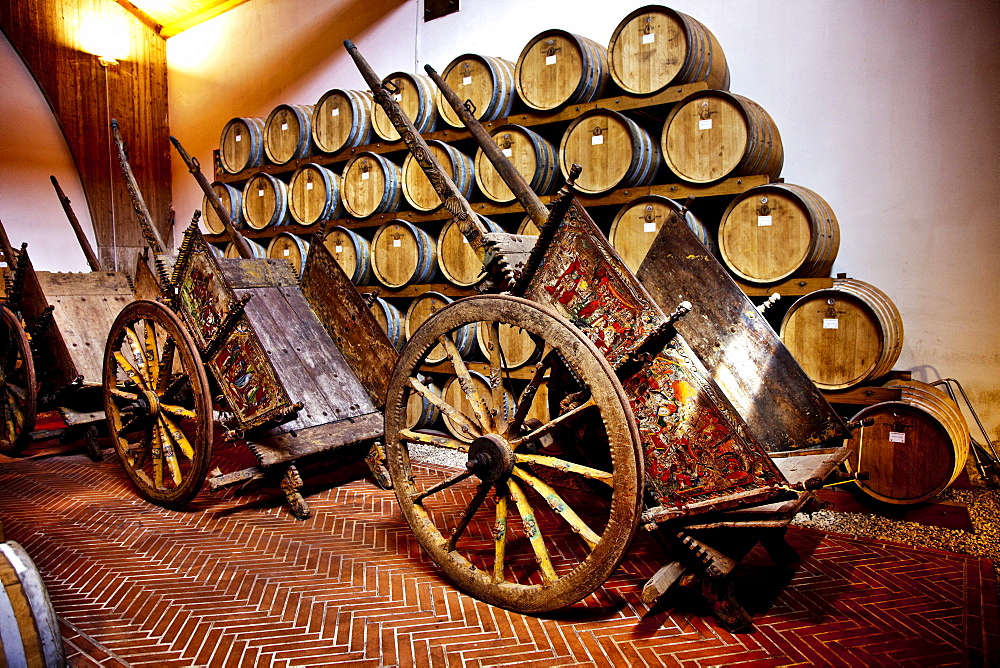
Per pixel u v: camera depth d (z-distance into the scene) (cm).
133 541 373
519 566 335
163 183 1146
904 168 520
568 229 296
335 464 470
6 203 999
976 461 493
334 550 362
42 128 1030
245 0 1000
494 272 332
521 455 294
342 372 479
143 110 1116
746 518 258
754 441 251
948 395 511
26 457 564
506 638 271
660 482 274
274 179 770
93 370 533
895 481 420
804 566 342
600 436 319
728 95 480
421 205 645
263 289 476
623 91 535
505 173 350
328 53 891
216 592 310
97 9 1057
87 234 1076
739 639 271
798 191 471
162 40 1134
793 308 466
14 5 981
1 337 577
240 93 1022
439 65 773
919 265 519
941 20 500
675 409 269
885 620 287
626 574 330
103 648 261
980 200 493
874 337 433
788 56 563
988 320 494
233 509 431
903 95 517
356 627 279
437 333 318
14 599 192
